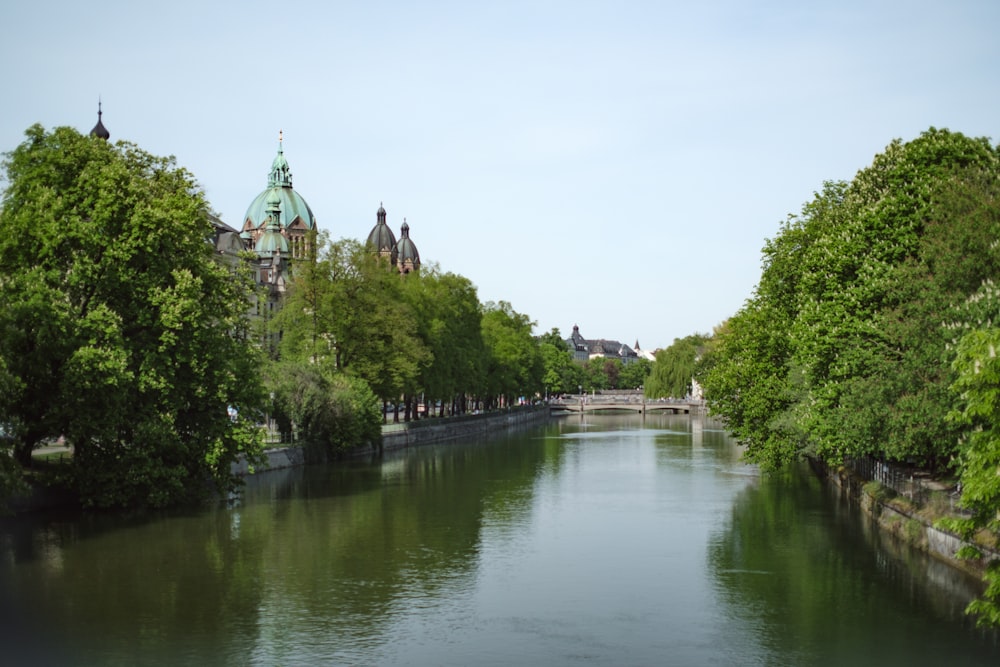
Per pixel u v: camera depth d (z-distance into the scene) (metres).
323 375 95.56
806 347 53.34
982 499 25.92
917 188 51.62
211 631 36.09
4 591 41.50
